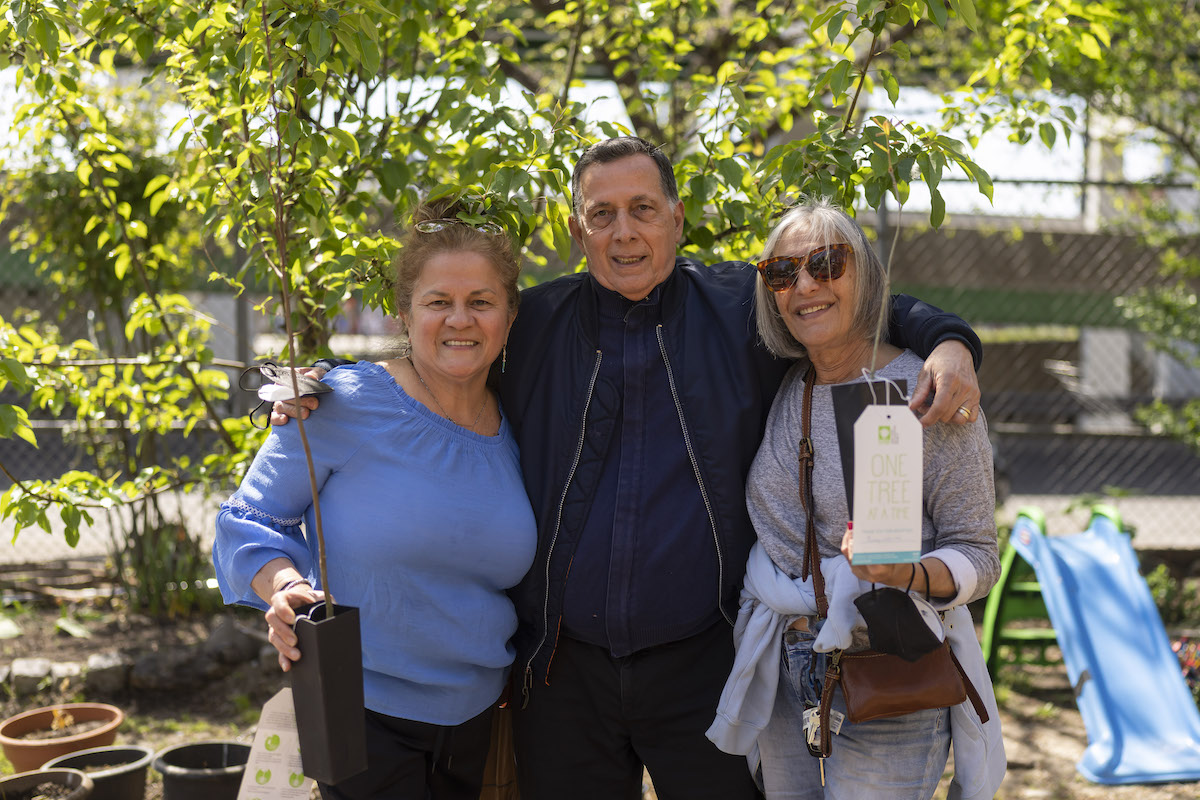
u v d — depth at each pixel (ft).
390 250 8.35
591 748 7.42
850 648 6.42
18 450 26.73
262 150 8.04
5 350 9.05
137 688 14.79
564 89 11.15
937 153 7.64
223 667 15.10
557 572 7.11
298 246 8.89
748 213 9.32
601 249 7.16
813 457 6.56
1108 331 44.39
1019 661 16.47
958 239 28.14
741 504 7.02
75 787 9.85
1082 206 21.29
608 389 7.17
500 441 7.21
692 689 7.20
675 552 6.97
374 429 6.73
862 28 7.58
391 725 6.94
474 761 7.47
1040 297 30.07
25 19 7.62
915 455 5.59
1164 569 19.16
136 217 16.21
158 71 9.04
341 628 5.73
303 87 7.98
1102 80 18.67
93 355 13.19
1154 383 41.83
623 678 7.10
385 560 6.60
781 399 7.00
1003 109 10.66
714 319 7.28
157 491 10.19
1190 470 38.60
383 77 10.25
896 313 6.80
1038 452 41.86
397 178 9.07
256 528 6.56
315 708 5.72
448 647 6.86
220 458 10.28
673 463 7.04
